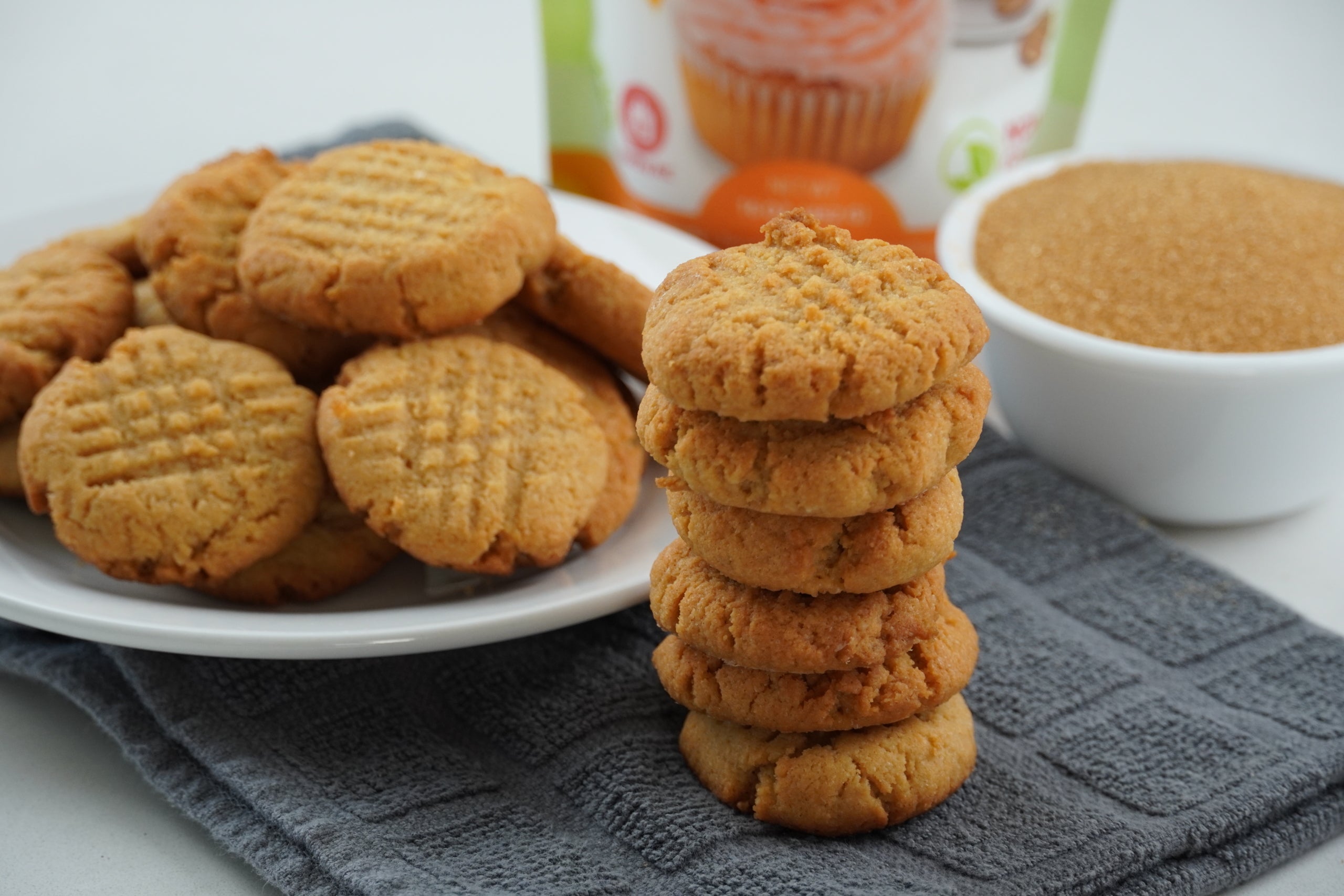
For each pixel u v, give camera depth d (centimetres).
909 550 46
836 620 47
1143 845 48
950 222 61
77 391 52
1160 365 55
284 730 50
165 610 50
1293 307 56
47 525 54
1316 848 50
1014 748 50
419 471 52
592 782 49
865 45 63
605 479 53
